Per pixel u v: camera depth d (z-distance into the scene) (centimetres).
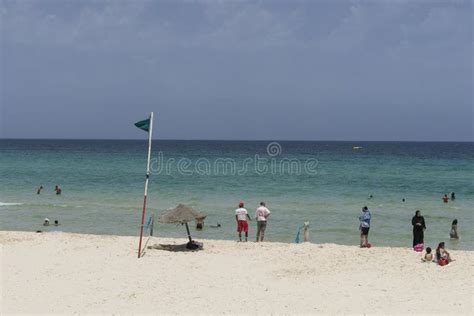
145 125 1930
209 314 1318
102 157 10100
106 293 1495
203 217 2044
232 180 5584
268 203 3881
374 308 1362
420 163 8762
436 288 1530
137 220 3117
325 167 7800
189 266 1797
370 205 3803
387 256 1925
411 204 3866
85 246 2084
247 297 1460
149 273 1709
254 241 2364
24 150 13438
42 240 2177
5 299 1436
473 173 6600
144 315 1311
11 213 3322
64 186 4894
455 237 2625
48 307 1370
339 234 2756
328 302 1412
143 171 6631
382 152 13812
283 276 1680
